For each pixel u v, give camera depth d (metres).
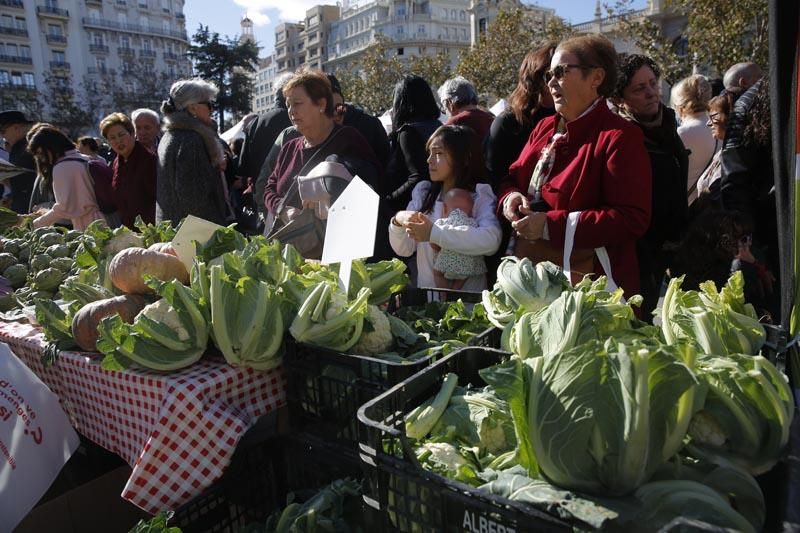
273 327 1.76
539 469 1.07
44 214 5.20
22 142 6.79
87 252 2.75
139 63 68.06
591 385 1.02
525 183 2.90
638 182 2.39
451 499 1.11
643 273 2.99
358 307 1.77
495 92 27.66
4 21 65.69
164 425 1.66
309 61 118.06
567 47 2.45
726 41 14.88
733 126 3.30
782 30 1.28
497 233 2.84
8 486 1.81
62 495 1.99
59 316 2.16
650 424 0.99
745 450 1.09
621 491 1.00
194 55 42.19
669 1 17.03
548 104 3.44
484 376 1.16
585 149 2.48
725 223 2.86
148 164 4.95
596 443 1.00
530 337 1.46
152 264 2.14
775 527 1.00
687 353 1.14
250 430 2.10
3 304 2.86
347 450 1.70
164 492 1.69
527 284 1.84
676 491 0.98
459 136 2.98
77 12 73.12
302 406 1.83
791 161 1.33
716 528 0.82
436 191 3.17
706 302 1.56
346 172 3.12
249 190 5.85
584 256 2.48
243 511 1.88
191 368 1.83
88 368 1.97
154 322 1.78
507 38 27.17
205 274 1.84
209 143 4.24
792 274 1.38
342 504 1.58
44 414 1.97
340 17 111.88
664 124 3.03
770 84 1.35
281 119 5.23
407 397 1.39
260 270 1.95
